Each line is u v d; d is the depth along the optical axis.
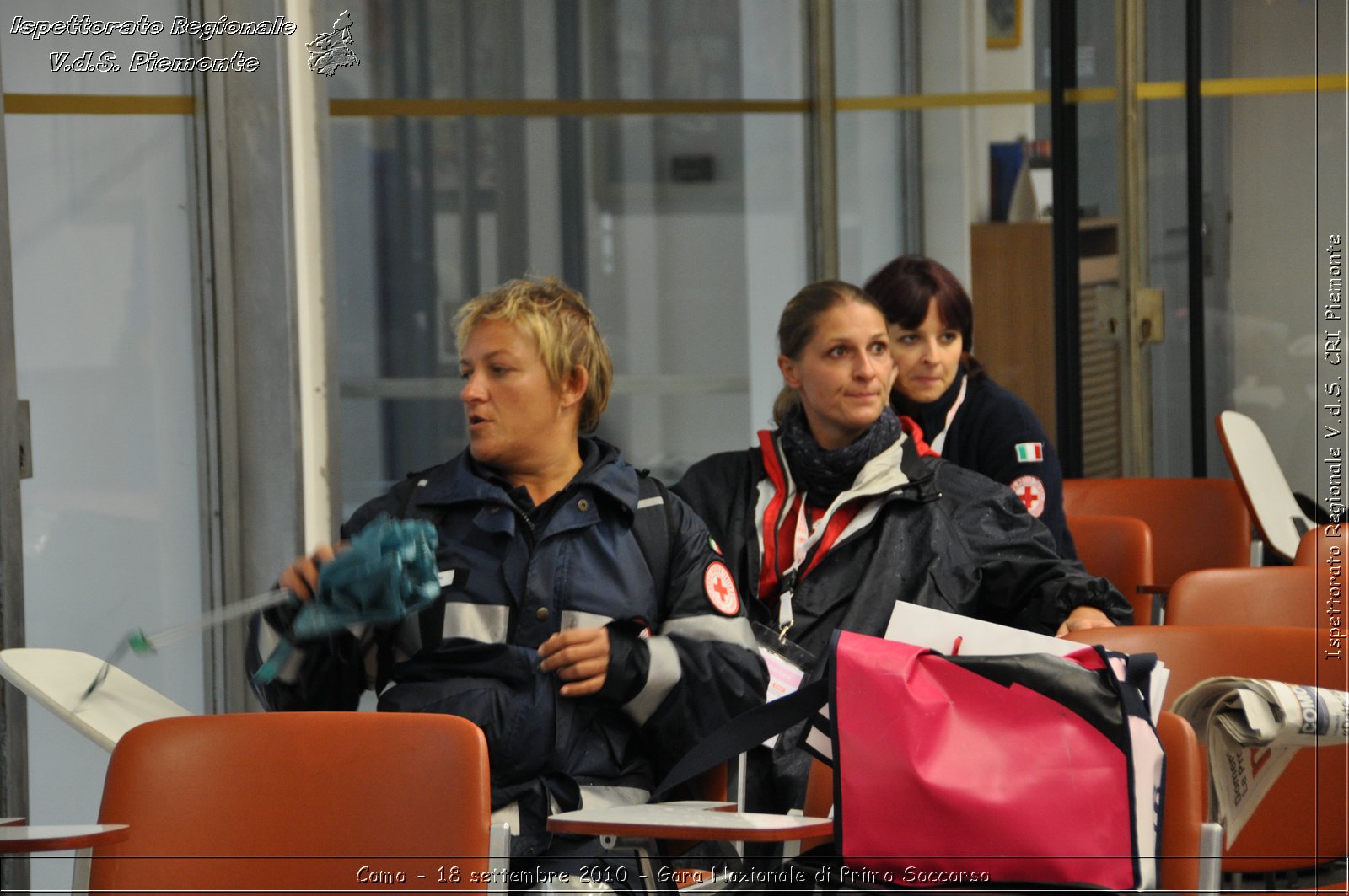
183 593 12.27
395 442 15.48
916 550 9.36
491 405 7.93
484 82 15.71
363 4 14.98
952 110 17.16
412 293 15.48
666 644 7.71
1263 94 16.06
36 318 10.98
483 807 6.39
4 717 9.71
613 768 7.66
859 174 17.33
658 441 17.06
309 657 7.66
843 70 17.16
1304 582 8.85
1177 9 16.42
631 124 16.50
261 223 12.42
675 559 8.06
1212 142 16.39
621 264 16.64
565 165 16.23
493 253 15.93
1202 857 6.24
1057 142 17.02
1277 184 16.06
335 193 14.96
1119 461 17.14
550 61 16.05
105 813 6.50
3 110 9.65
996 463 12.02
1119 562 11.74
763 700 7.96
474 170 15.74
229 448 12.43
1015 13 16.92
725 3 16.70
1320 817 7.50
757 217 17.12
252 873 6.48
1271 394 16.31
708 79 16.75
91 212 11.42
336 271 15.02
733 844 7.08
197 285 12.38
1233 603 8.83
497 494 7.77
